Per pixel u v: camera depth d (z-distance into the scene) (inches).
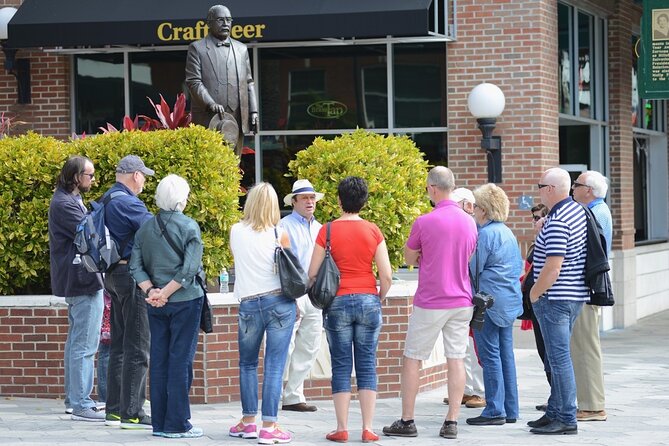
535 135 751.1
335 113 783.7
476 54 759.1
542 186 448.1
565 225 438.9
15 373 547.2
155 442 432.5
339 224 436.1
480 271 470.6
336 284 428.8
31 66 806.5
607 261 449.7
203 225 555.5
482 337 474.9
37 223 554.3
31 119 808.3
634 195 1006.4
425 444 433.1
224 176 563.8
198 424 475.5
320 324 517.0
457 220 443.8
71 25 745.0
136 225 448.1
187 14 738.8
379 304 438.3
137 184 458.0
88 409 479.5
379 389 554.9
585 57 863.1
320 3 730.8
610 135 896.9
